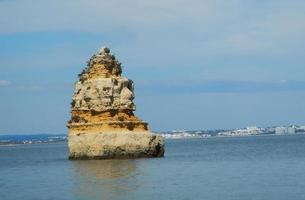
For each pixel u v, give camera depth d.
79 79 119.94
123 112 116.31
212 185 73.31
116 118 115.56
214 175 86.94
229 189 69.25
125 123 115.50
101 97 115.94
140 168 95.94
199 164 112.75
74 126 116.81
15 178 91.38
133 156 114.75
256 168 101.12
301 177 82.12
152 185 73.31
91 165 102.81
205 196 63.44
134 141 114.56
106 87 116.25
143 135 115.56
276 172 91.56
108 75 118.62
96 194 65.56
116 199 61.47
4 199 65.12
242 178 82.06
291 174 87.31
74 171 94.19
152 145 116.56
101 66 118.69
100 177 82.94
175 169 96.50
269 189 68.69
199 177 83.56
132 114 118.25
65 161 120.19
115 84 117.44
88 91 116.75
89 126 115.50
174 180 79.06
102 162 108.31
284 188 69.38
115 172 89.44
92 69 119.06
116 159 113.56
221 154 166.00
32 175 95.19
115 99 116.56
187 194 64.94
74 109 117.75
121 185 73.25
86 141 114.62
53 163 121.12
